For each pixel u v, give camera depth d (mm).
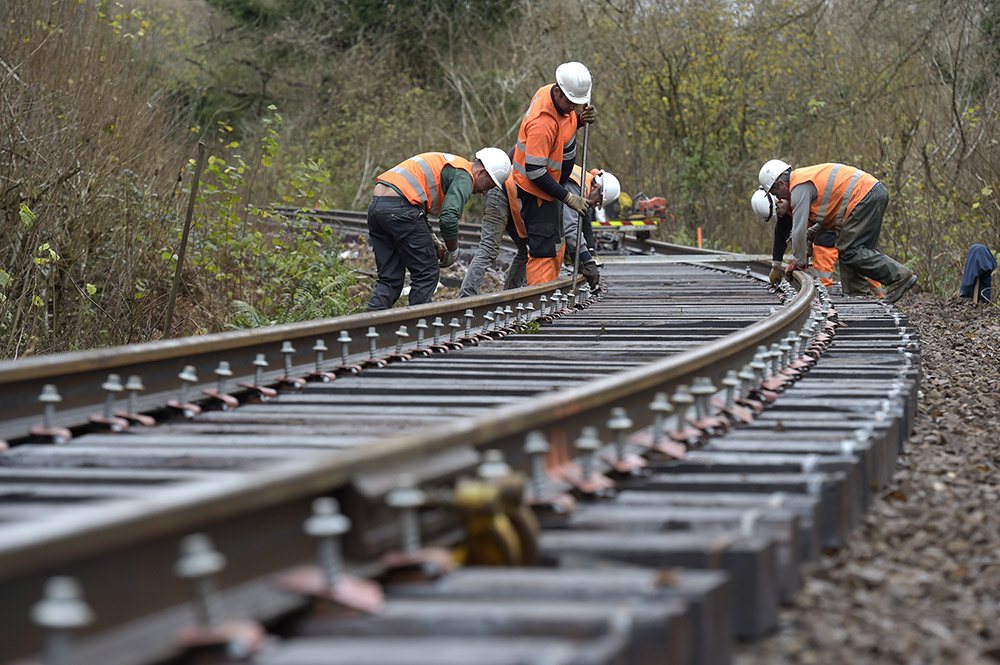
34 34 26500
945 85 48312
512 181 25625
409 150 83562
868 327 20844
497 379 14469
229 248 29969
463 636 5180
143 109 30312
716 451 9750
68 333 24625
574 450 8742
